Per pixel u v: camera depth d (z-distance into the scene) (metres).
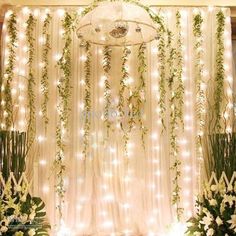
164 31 3.25
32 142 3.29
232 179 2.94
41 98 3.37
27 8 3.48
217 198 2.93
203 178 3.28
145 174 3.32
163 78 3.39
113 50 3.42
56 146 3.32
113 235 3.23
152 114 3.38
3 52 3.41
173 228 3.24
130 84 3.39
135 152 3.33
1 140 2.92
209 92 3.41
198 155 3.33
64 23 3.42
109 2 2.54
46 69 3.38
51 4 3.48
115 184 3.29
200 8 3.52
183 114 3.39
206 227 2.88
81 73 3.40
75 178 3.29
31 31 3.42
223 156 3.06
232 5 3.52
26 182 2.93
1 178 2.85
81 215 3.25
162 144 3.35
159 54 3.41
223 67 3.42
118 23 2.52
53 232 3.21
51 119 3.36
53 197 3.27
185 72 3.43
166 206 3.29
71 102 3.37
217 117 3.34
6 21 3.44
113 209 3.26
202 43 3.46
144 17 2.52
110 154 3.31
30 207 2.85
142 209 3.28
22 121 3.33
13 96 3.34
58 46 3.42
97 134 3.34
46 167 3.30
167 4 3.48
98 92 3.38
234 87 3.62
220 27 3.45
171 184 3.32
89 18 2.56
